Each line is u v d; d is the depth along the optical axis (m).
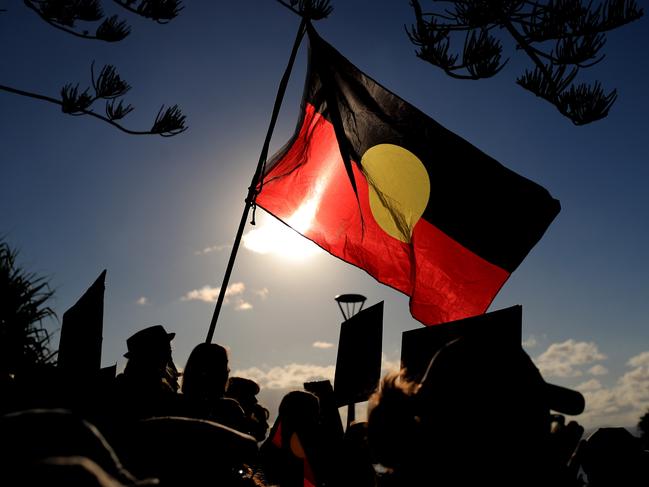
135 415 3.23
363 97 6.75
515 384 2.27
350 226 6.60
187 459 2.33
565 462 2.56
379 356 5.32
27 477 1.35
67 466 1.36
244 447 2.44
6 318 2.97
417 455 2.27
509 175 6.16
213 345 3.89
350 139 6.70
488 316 2.45
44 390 2.87
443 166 6.37
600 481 3.04
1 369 2.93
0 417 1.64
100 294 4.15
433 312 6.29
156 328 3.67
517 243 6.10
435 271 6.30
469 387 2.26
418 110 6.52
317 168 6.85
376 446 2.36
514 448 2.20
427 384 2.32
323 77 6.91
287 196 6.83
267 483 3.89
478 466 2.19
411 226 6.39
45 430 1.61
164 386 3.60
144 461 2.31
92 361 4.01
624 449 3.04
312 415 3.81
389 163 6.54
